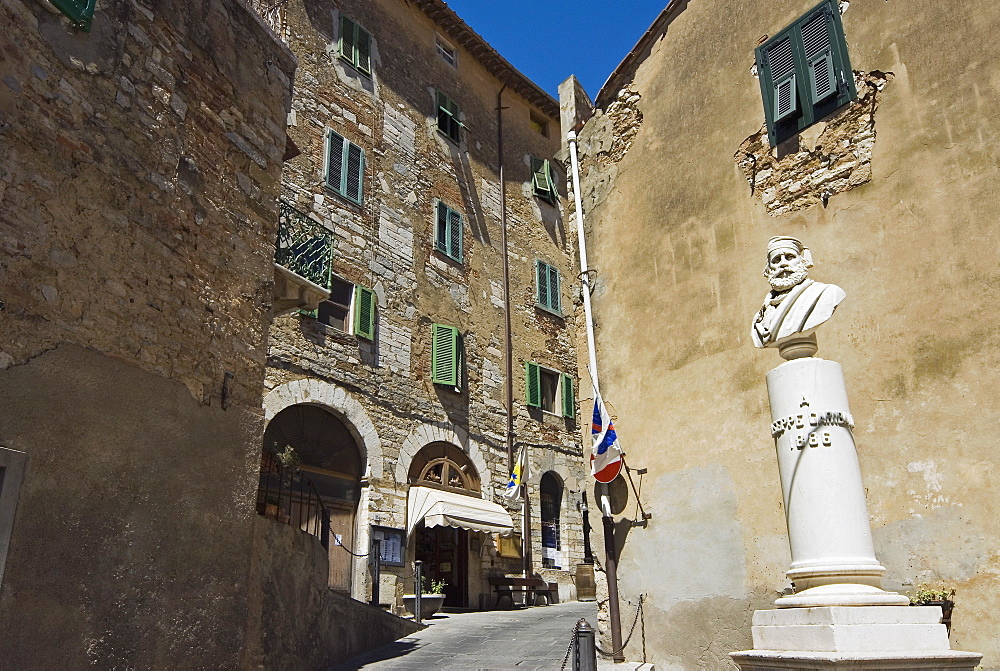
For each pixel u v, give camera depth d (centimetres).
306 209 1502
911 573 668
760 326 580
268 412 1308
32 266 532
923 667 432
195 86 722
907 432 703
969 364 677
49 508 513
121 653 548
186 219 684
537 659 918
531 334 2042
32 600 491
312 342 1420
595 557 935
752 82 931
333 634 895
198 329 677
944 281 711
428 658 938
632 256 1014
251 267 763
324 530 1006
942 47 763
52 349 536
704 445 859
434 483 1597
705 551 825
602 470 909
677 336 927
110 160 611
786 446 525
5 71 534
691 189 964
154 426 609
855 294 772
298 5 1648
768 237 863
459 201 1936
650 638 850
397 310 1638
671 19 1065
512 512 1770
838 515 494
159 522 598
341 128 1653
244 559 683
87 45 607
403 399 1584
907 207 754
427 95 1953
